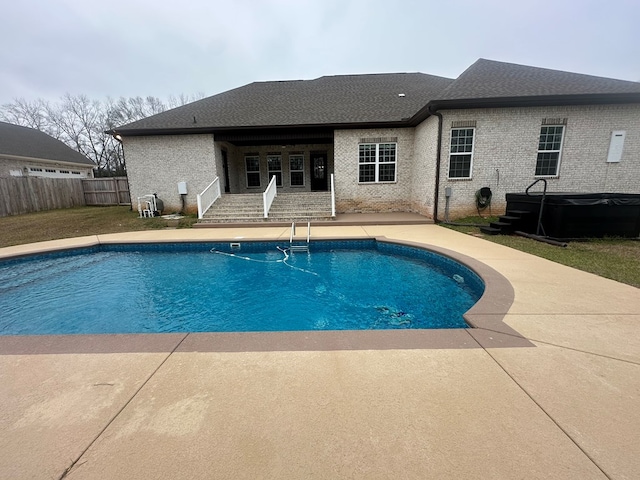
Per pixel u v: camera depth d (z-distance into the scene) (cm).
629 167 928
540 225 689
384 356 220
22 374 204
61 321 423
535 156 936
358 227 912
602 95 855
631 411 161
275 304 467
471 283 464
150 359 220
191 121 1224
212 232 882
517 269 445
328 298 483
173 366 211
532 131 925
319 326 395
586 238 653
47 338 252
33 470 132
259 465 132
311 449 140
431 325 384
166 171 1224
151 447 143
